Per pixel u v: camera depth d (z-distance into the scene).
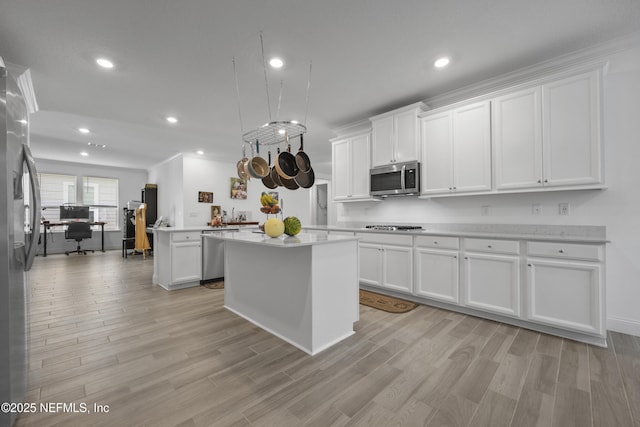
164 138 4.95
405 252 3.12
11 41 2.17
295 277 2.16
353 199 3.96
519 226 2.80
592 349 2.03
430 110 3.13
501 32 2.12
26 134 1.61
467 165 2.86
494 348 2.06
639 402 1.46
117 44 2.24
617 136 2.34
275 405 1.46
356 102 3.40
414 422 1.34
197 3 1.80
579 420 1.34
